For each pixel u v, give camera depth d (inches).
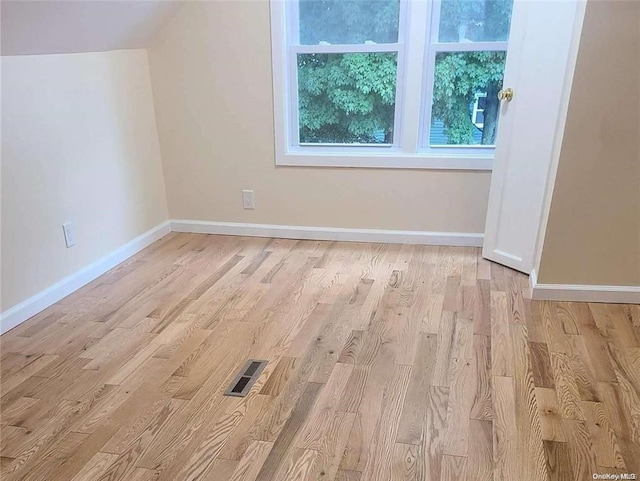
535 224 103.2
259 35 115.4
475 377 74.7
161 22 116.3
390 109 119.4
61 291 100.7
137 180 123.7
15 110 87.4
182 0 114.6
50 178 96.5
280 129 122.7
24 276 92.2
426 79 115.0
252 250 125.3
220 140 127.3
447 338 84.9
